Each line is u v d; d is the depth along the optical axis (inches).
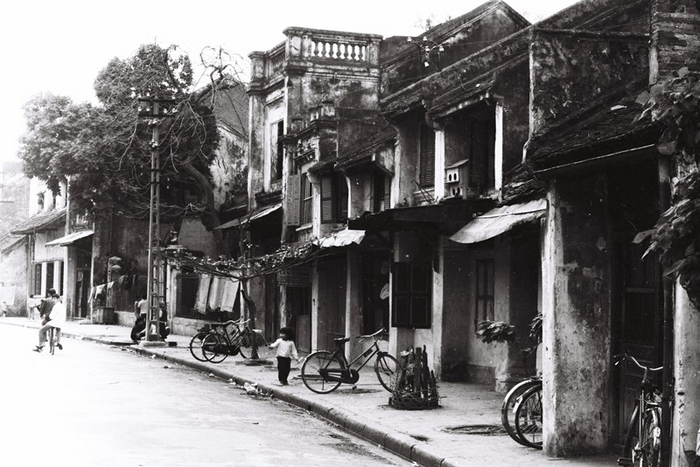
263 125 1401.3
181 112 1429.6
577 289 442.3
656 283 386.9
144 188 1660.9
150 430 510.6
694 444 327.0
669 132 304.2
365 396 691.4
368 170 957.2
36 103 1961.1
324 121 1106.1
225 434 509.0
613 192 445.4
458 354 812.0
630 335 436.8
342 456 458.9
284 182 1243.2
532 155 436.8
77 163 1706.4
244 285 1018.7
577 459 428.1
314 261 1111.0
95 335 1551.4
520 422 476.7
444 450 449.7
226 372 893.8
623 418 436.5
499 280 737.0
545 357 443.8
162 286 1791.3
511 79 711.1
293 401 690.2
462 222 704.4
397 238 869.8
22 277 2691.9
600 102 456.8
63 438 472.1
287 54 1254.9
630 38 465.1
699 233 301.9
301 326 1196.5
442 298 811.4
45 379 794.8
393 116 876.6
